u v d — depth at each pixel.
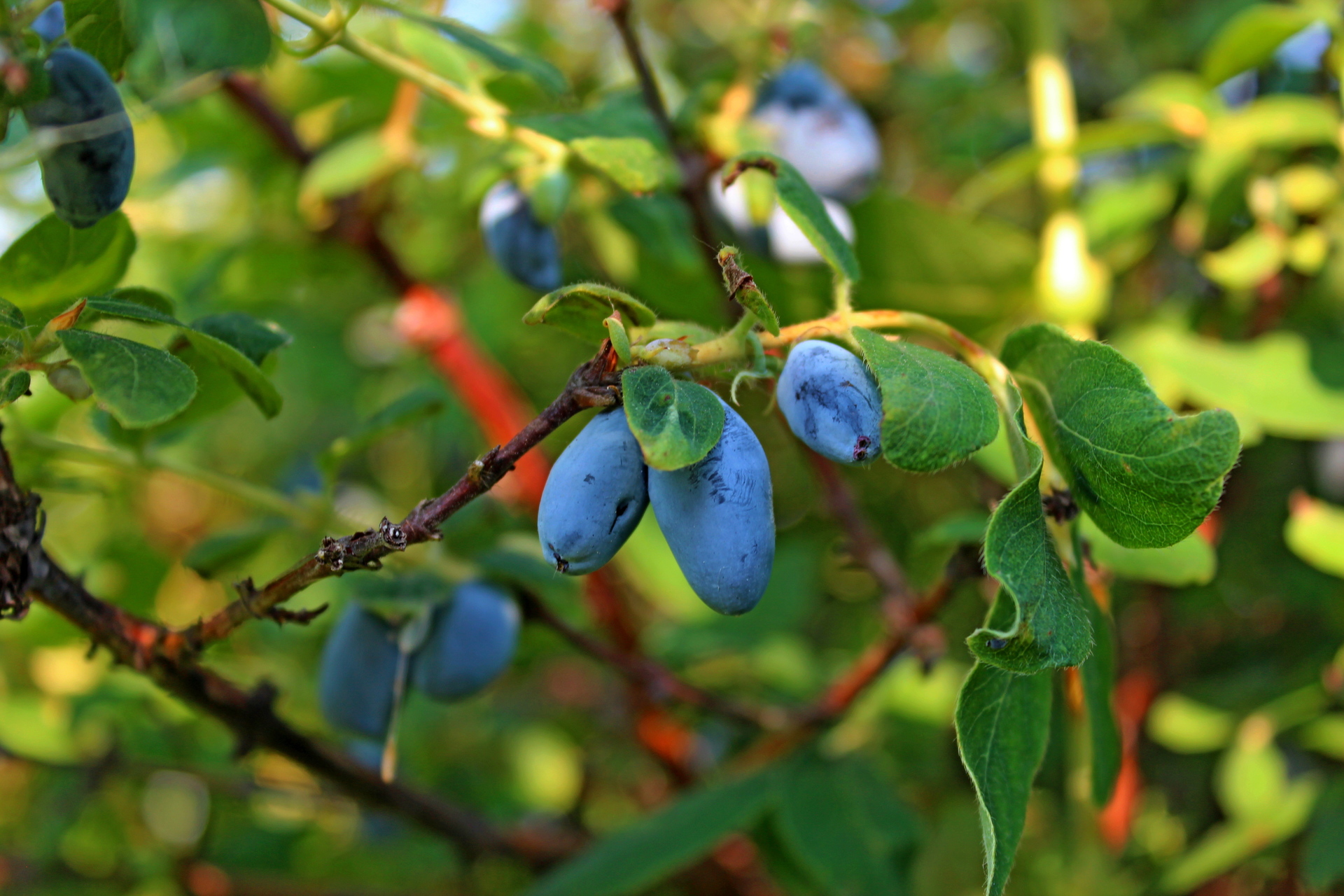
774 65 0.35
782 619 0.46
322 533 0.32
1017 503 0.23
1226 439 0.23
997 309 0.40
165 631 0.27
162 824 0.52
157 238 0.47
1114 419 0.24
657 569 0.47
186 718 0.42
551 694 0.62
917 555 0.51
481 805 0.49
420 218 0.49
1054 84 0.42
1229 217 0.41
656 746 0.42
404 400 0.31
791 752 0.36
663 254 0.33
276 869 0.47
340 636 0.31
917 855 0.36
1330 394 0.35
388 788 0.33
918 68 0.56
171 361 0.24
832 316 0.25
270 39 0.25
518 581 0.32
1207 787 0.49
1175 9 0.57
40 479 0.30
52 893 0.43
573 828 0.48
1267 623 0.49
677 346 0.24
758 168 0.26
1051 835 0.46
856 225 0.39
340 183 0.38
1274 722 0.41
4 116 0.24
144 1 0.24
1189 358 0.37
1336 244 0.39
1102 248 0.44
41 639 0.40
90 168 0.24
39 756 0.44
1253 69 0.39
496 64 0.29
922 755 0.44
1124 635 0.49
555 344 0.56
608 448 0.23
